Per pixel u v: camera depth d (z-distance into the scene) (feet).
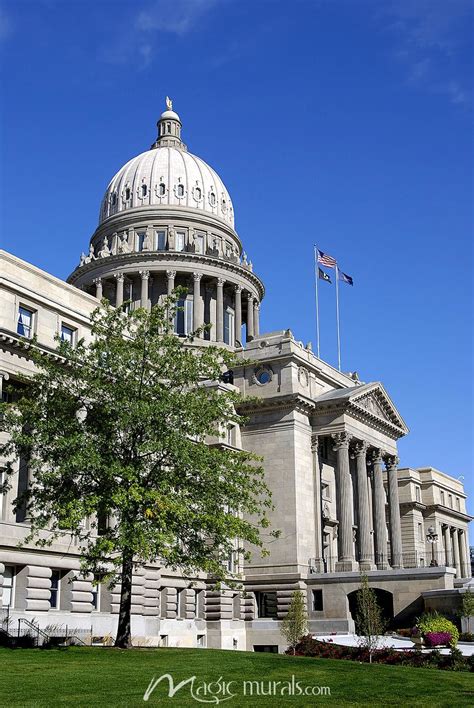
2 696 92.12
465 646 205.05
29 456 159.94
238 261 417.28
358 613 232.53
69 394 159.94
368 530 292.20
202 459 153.38
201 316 392.68
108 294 410.31
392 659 169.17
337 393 302.04
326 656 184.55
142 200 428.97
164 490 150.30
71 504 141.79
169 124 479.00
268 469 283.79
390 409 325.01
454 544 466.70
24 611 178.81
